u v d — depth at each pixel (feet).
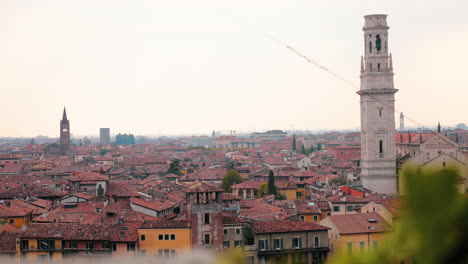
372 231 360.48
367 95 631.15
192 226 371.15
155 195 562.66
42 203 540.11
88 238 368.68
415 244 25.40
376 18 631.15
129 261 61.82
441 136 617.62
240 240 376.48
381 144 629.10
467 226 24.99
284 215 462.60
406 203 26.25
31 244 370.53
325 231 377.30
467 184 26.68
